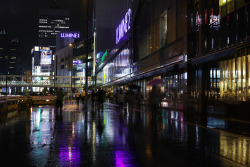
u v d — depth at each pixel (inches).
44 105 1285.7
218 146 289.1
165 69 917.2
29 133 378.9
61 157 238.7
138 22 1412.4
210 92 652.7
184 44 796.0
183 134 371.6
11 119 577.9
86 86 1053.2
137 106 1121.4
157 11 1080.2
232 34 568.4
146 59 1234.0
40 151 262.8
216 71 626.8
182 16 823.1
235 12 558.6
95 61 4333.2
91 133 382.0
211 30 664.4
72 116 657.6
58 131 400.2
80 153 255.1
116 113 756.6
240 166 211.6
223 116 585.3
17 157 237.9
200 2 704.4
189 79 759.7
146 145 295.1
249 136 354.0
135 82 1487.5
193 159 232.8
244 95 514.9
